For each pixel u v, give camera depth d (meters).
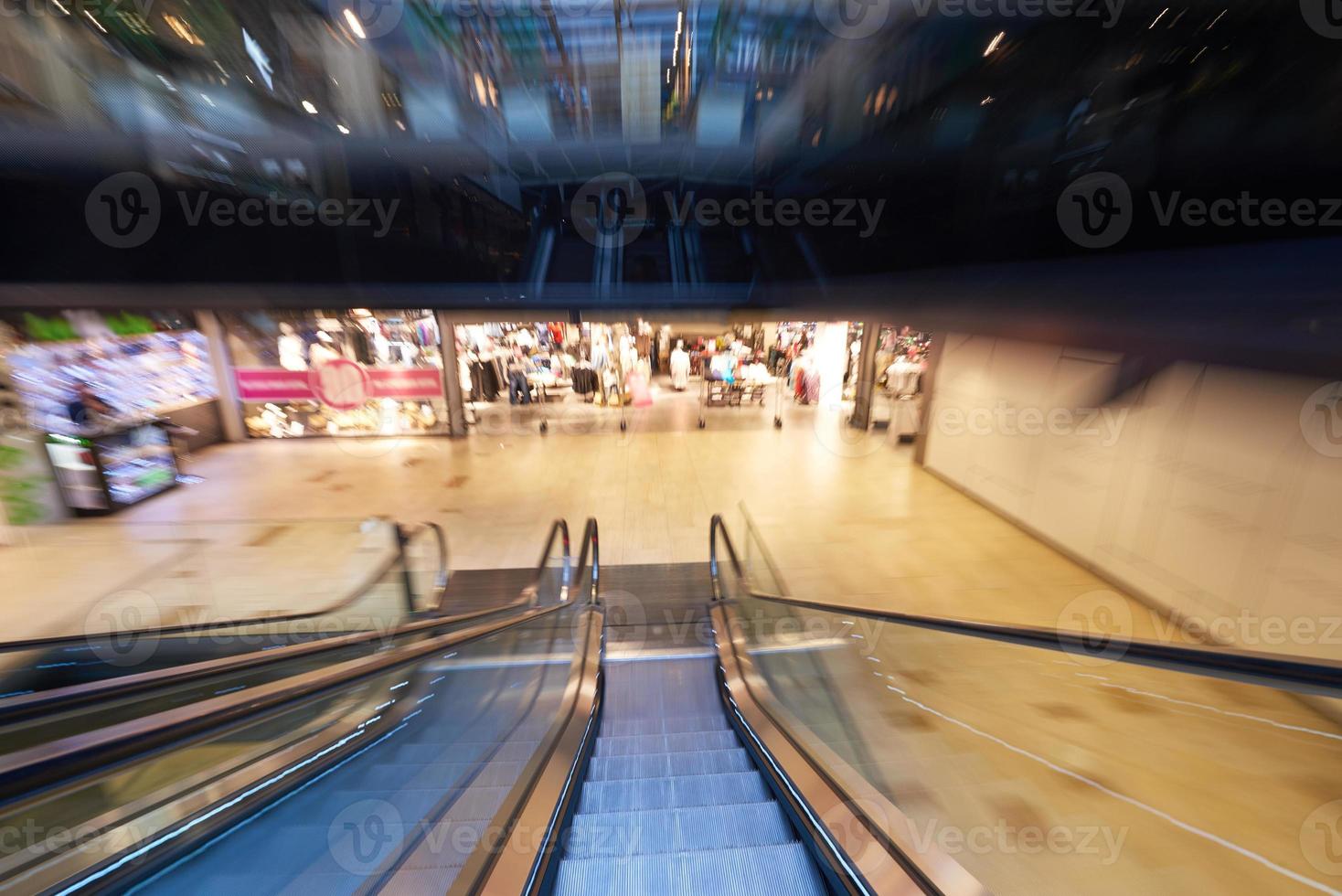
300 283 5.18
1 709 1.23
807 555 6.45
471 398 11.52
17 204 4.58
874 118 5.14
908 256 5.10
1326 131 2.53
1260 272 2.77
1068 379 5.97
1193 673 1.67
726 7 6.20
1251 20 2.77
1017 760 2.56
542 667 4.30
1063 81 3.74
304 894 1.74
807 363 12.20
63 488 6.71
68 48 4.48
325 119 5.37
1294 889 1.80
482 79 7.04
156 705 3.60
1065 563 6.03
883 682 3.69
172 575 5.66
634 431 10.63
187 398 8.91
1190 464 4.59
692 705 4.02
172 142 4.82
